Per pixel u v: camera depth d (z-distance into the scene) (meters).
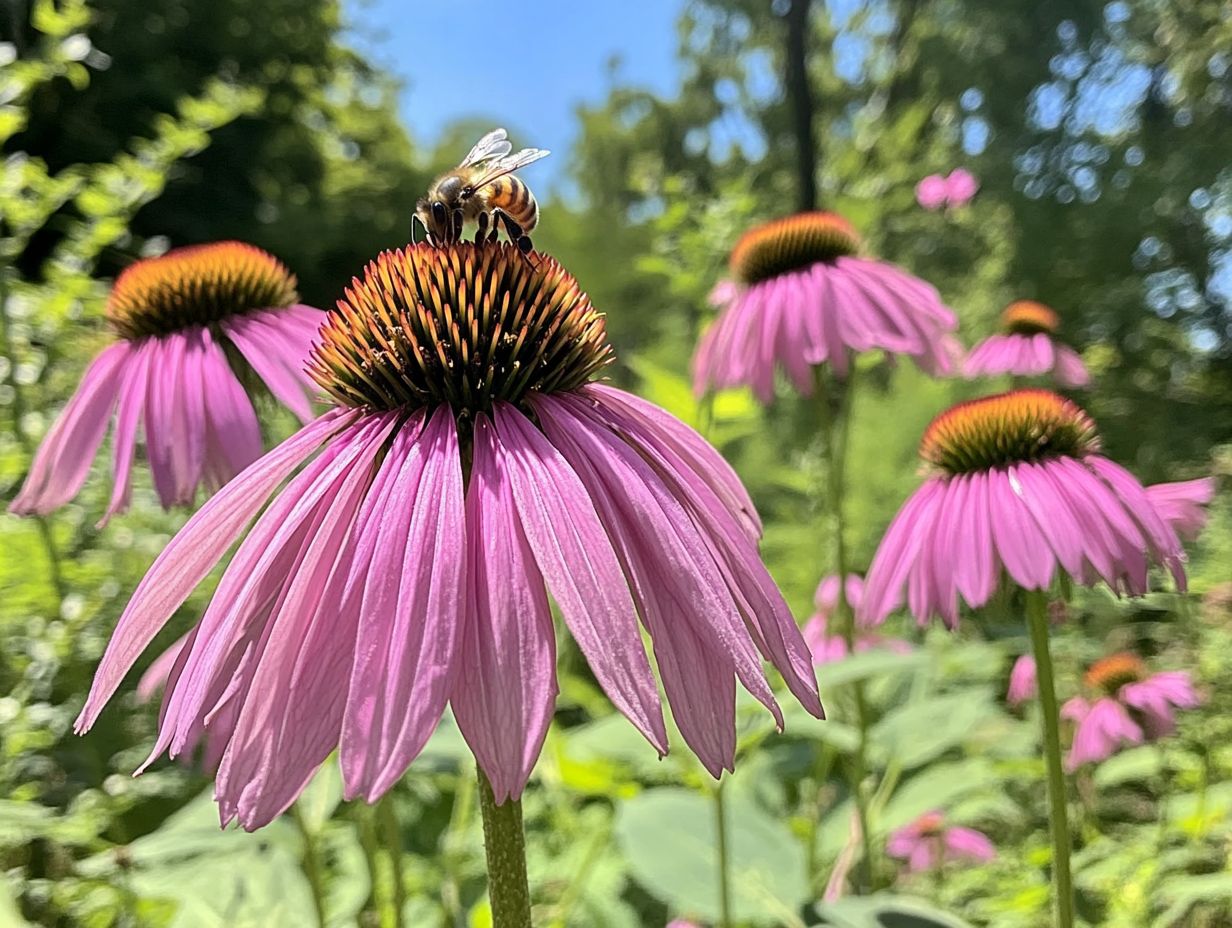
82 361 0.21
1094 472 0.13
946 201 0.39
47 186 0.20
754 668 0.07
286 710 0.07
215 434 0.14
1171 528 0.13
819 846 0.21
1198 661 0.27
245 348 0.15
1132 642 0.31
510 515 0.08
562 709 0.31
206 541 0.09
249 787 0.07
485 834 0.08
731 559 0.09
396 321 0.09
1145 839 0.22
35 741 0.15
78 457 0.15
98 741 0.17
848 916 0.14
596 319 0.10
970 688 0.28
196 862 0.15
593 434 0.09
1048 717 0.12
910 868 0.25
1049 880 0.20
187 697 0.08
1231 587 0.28
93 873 0.13
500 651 0.07
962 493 0.14
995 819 0.28
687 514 0.09
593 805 0.27
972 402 0.15
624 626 0.07
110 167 0.22
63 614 0.16
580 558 0.07
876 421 0.53
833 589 0.26
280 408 0.16
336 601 0.07
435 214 0.11
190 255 0.16
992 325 0.72
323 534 0.08
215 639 0.08
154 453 0.14
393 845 0.14
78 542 0.19
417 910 0.19
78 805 0.14
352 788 0.06
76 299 0.20
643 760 0.16
